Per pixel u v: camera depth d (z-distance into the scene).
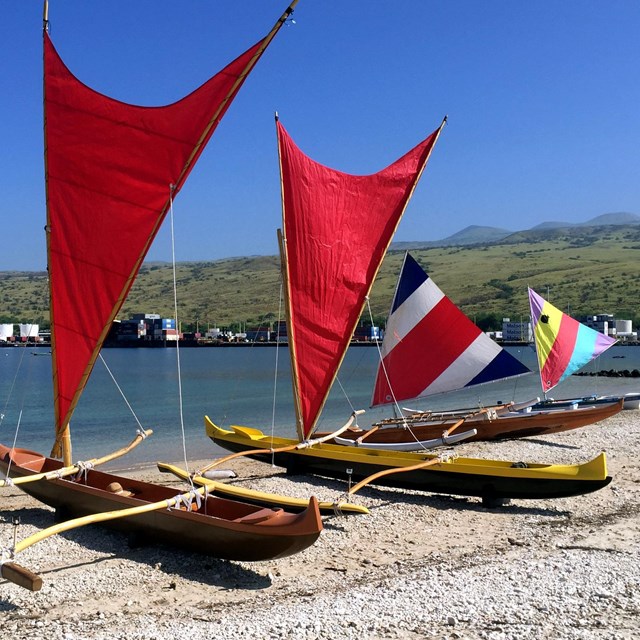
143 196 17.39
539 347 35.25
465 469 19.78
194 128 16.83
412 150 24.70
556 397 57.34
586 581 13.09
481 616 11.68
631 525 17.28
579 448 28.53
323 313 23.47
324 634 11.12
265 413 48.84
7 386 78.00
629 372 76.06
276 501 17.28
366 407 52.38
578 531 16.98
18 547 12.91
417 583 13.29
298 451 23.77
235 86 16.61
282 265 22.62
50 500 18.34
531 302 35.25
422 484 20.75
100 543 16.45
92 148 17.86
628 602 12.11
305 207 22.70
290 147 22.31
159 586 13.88
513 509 19.42
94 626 11.91
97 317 18.17
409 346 28.77
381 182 24.00
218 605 12.88
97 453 33.00
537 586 12.93
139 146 17.34
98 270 18.03
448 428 28.34
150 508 15.12
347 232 23.55
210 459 30.23
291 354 23.19
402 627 11.32
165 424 43.56
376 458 21.72
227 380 81.69
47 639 11.37
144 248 17.39
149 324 197.00
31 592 13.51
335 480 23.28
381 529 17.64
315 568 14.84
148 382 78.50
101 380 81.81
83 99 17.83
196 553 15.62
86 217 18.08
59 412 19.28
